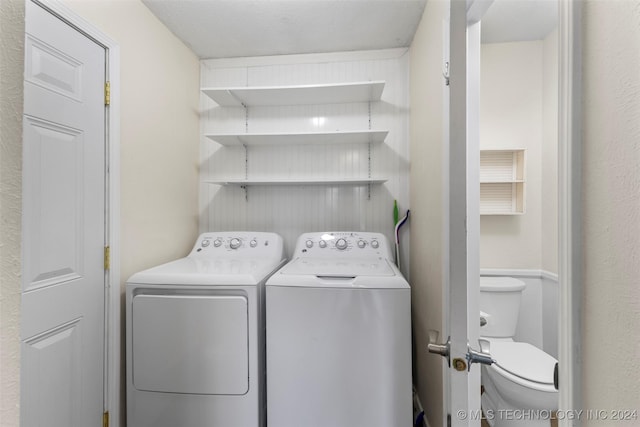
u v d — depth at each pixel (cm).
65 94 111
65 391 111
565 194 50
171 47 179
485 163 186
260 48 199
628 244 40
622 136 41
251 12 162
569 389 49
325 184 207
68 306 112
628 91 40
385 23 172
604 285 44
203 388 128
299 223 208
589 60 46
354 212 205
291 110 209
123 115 139
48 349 105
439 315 128
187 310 129
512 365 135
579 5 48
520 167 180
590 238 46
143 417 131
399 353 124
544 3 152
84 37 119
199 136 212
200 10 160
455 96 60
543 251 181
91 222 123
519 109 184
